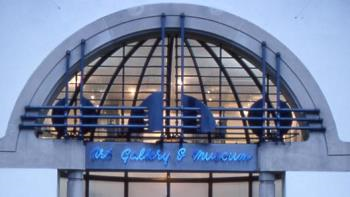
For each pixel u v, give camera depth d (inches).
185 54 1321.4
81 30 1188.5
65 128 1176.8
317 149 1194.0
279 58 1197.7
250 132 1347.2
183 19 1192.8
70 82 1293.1
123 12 1193.4
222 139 1343.5
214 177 1403.8
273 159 1189.7
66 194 1290.6
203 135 1344.7
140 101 1360.7
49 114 1230.9
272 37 1199.6
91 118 1179.3
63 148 1175.6
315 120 1192.2
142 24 1193.4
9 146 1171.9
